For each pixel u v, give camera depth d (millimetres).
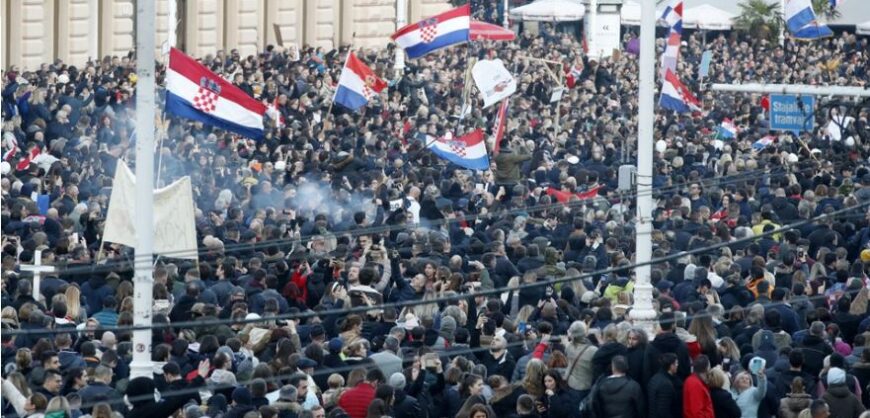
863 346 35625
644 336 32938
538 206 52656
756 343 35250
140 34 34969
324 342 35125
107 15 110438
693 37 128000
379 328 37062
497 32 105688
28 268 38938
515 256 46312
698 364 32312
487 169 61500
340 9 135500
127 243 41531
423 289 39438
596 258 45188
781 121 67750
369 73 70438
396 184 57656
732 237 48344
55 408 28938
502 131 67750
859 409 32375
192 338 35625
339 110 78750
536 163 65312
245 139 66875
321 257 43875
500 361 34625
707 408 32094
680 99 80312
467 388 32125
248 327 35469
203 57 111312
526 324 37031
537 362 32281
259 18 125938
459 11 76625
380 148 68188
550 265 42031
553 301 38094
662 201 59125
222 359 31625
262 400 30531
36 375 30750
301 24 130875
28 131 63156
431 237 46688
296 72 88438
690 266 42312
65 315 35656
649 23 41125
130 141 60875
